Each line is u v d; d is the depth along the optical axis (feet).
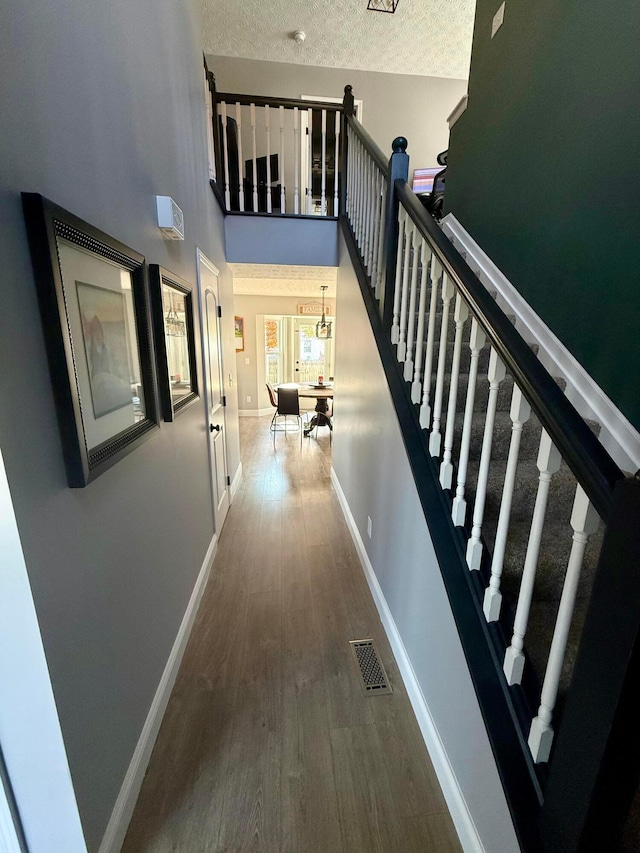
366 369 7.59
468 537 3.94
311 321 24.64
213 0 10.99
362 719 4.85
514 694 3.05
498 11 7.26
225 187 9.90
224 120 9.54
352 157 8.68
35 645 2.47
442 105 14.71
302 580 7.64
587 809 2.17
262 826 3.76
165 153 5.22
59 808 2.84
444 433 4.78
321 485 12.60
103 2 3.40
